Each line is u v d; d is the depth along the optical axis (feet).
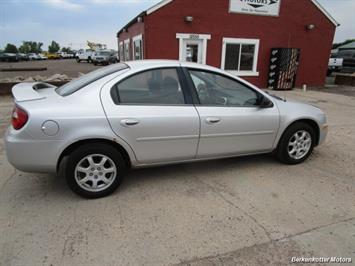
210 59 39.17
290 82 41.81
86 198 9.87
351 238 8.00
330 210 9.39
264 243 7.75
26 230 8.09
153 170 12.42
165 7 35.50
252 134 11.76
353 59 66.13
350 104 31.04
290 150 12.96
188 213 9.11
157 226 8.41
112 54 101.96
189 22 36.83
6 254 7.14
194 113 10.49
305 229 8.38
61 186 10.77
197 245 7.63
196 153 11.00
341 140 17.12
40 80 34.01
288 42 42.37
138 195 10.23
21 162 8.94
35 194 10.14
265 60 42.01
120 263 6.95
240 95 11.62
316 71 46.03
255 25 39.96
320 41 44.47
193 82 10.79
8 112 22.84
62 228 8.22
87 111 9.20
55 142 8.95
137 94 9.97
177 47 37.27
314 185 11.14
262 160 13.67
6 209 9.14
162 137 10.16
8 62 135.95
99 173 9.80
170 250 7.43
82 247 7.46
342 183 11.33
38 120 8.70
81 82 10.26
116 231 8.14
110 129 9.40
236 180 11.52
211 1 37.06
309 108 13.29
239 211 9.27
